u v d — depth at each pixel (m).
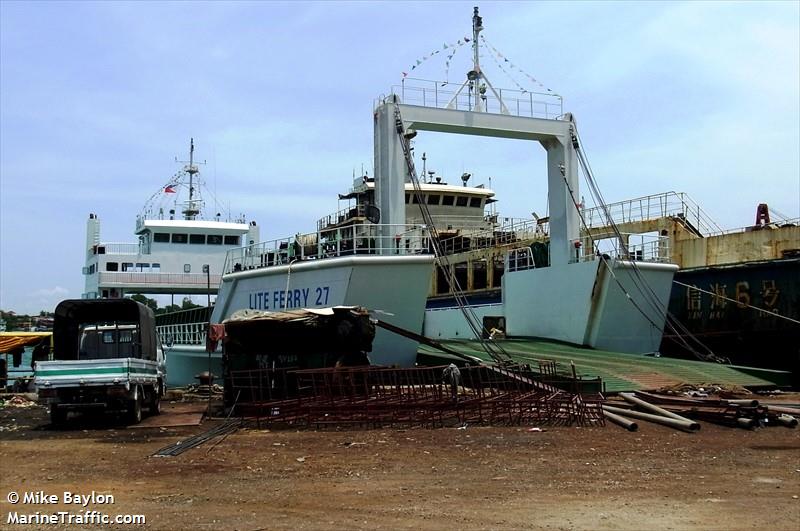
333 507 7.85
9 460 11.29
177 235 37.16
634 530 6.88
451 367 16.23
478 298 31.61
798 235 24.56
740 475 9.64
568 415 14.80
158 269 36.66
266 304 23.39
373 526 7.05
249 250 26.08
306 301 21.34
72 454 11.79
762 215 27.81
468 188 35.19
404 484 9.06
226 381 17.09
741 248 26.25
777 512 7.57
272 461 10.81
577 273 24.67
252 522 7.26
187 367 34.00
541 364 17.66
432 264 20.45
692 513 7.51
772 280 23.89
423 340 18.83
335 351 17.08
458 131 24.06
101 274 35.56
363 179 32.22
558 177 25.53
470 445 12.15
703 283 26.34
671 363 21.20
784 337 23.38
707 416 14.68
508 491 8.61
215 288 37.53
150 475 9.87
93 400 15.37
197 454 11.52
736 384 19.06
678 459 10.89
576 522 7.14
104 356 16.98
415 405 14.79
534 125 24.81
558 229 25.72
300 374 16.28
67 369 15.19
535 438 12.85
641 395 16.84
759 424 14.16
